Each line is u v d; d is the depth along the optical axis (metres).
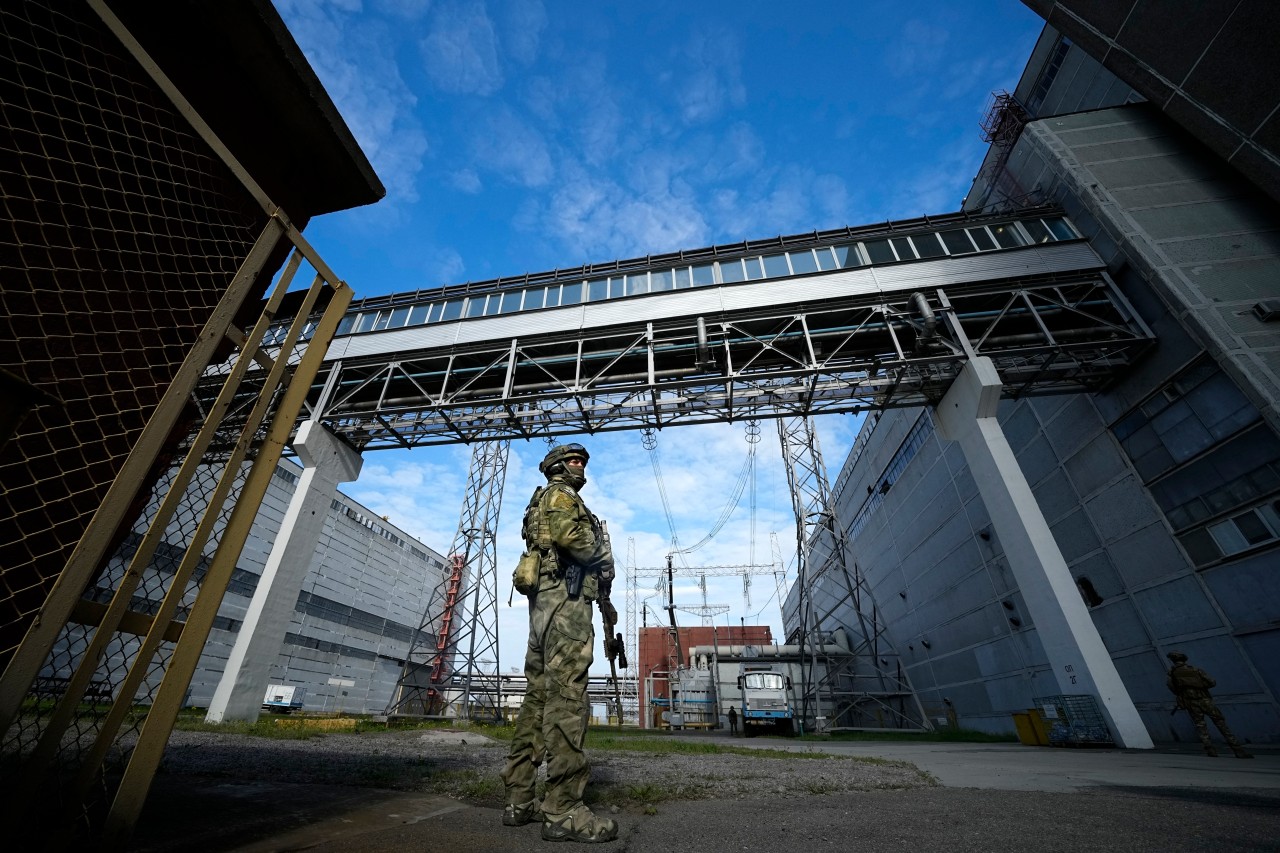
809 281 16.77
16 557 1.35
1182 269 12.99
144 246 1.83
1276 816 2.39
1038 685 16.81
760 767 4.60
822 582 38.25
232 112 2.29
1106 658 10.76
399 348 18.11
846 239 17.58
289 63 2.29
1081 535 15.52
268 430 2.04
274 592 14.34
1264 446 11.16
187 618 1.64
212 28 2.14
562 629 2.25
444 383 16.92
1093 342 13.58
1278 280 12.39
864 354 16.80
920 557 24.41
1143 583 13.59
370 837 1.77
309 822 1.92
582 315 17.64
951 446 21.62
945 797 3.12
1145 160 15.04
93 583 1.53
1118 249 14.33
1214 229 13.41
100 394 1.62
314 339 2.30
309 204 2.76
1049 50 18.42
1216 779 4.23
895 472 26.66
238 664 13.13
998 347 15.51
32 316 1.50
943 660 22.59
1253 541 11.26
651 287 18.00
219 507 1.78
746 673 22.39
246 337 1.94
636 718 52.31
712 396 16.16
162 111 1.95
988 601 19.47
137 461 1.49
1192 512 12.51
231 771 3.20
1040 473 17.12
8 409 0.95
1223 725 7.28
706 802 2.95
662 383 15.60
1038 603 11.86
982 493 13.67
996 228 16.73
